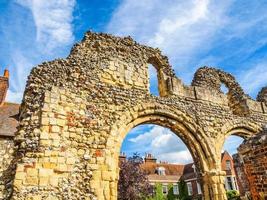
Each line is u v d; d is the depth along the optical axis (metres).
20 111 9.75
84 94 10.09
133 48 12.46
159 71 13.48
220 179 11.56
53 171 8.27
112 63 11.42
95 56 11.18
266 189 6.64
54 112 9.03
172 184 42.03
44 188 7.93
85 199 8.46
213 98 13.70
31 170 7.96
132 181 24.14
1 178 8.20
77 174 8.70
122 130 10.27
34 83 9.48
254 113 14.95
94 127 9.71
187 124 12.09
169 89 12.55
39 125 8.65
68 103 9.52
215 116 13.16
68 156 8.76
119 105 10.70
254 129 14.19
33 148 8.27
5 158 14.28
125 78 11.44
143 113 11.13
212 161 11.84
